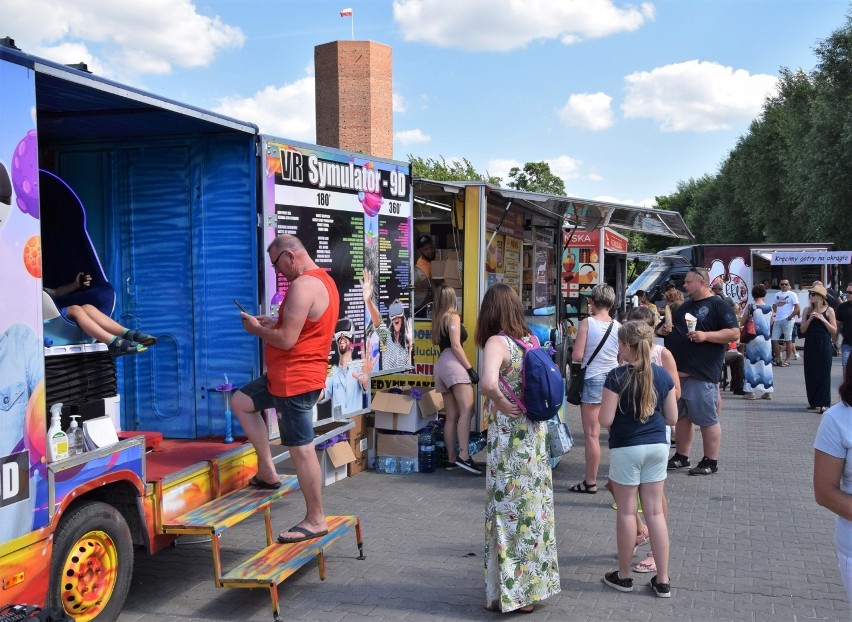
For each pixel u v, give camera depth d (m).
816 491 3.06
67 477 3.81
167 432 5.80
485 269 9.05
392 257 7.27
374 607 4.74
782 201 38.12
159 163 5.73
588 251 17.20
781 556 5.59
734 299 22.12
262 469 5.24
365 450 8.27
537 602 4.74
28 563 3.55
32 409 3.58
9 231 3.47
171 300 5.76
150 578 5.24
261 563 4.65
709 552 5.67
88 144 5.86
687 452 8.18
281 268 4.96
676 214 11.08
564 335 13.15
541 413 4.43
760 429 10.41
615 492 4.95
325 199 6.17
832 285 23.31
